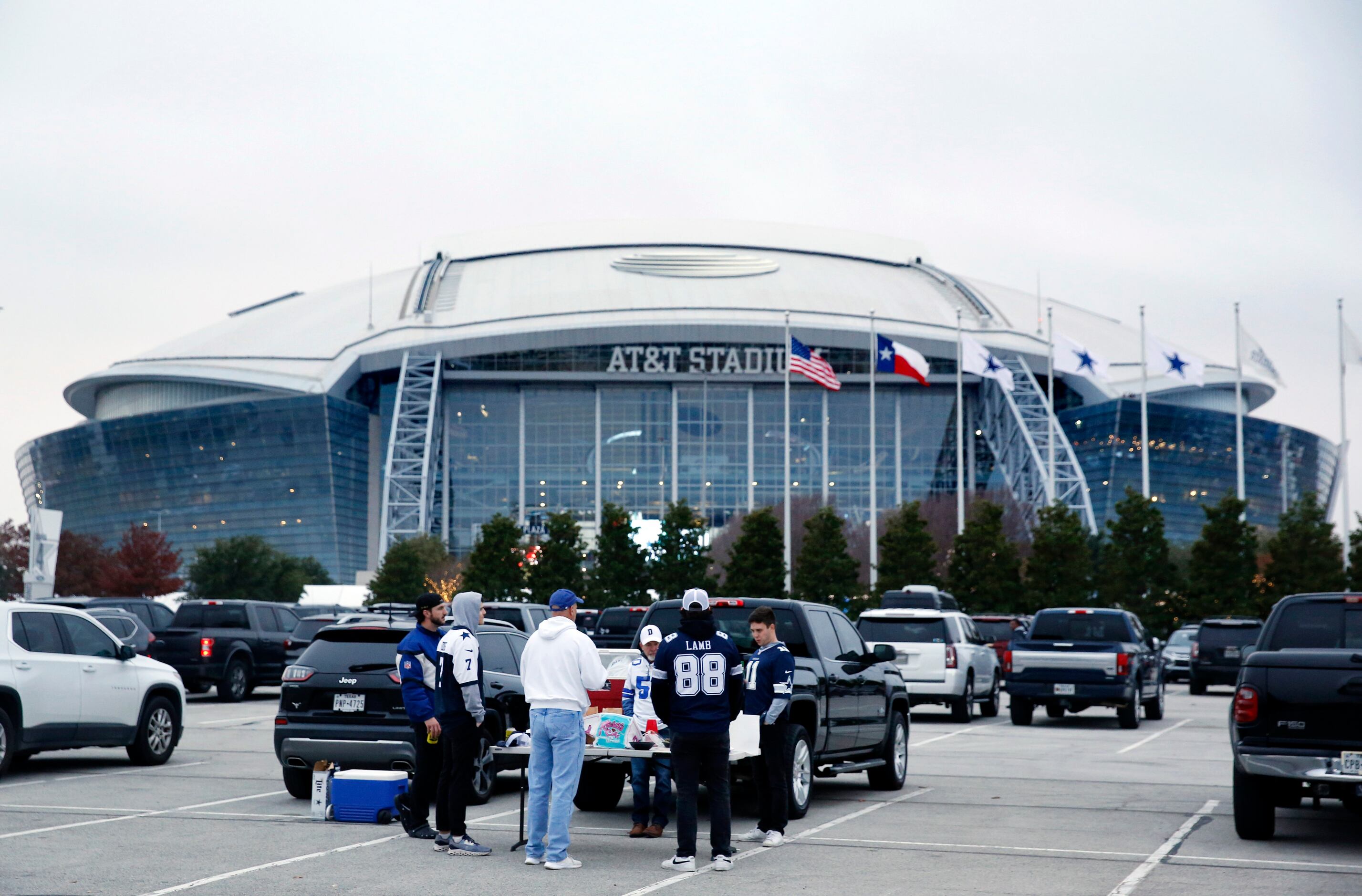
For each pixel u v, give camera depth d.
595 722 13.06
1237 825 12.88
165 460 142.00
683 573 63.09
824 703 14.97
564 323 135.75
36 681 17.42
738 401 142.38
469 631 12.12
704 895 10.13
